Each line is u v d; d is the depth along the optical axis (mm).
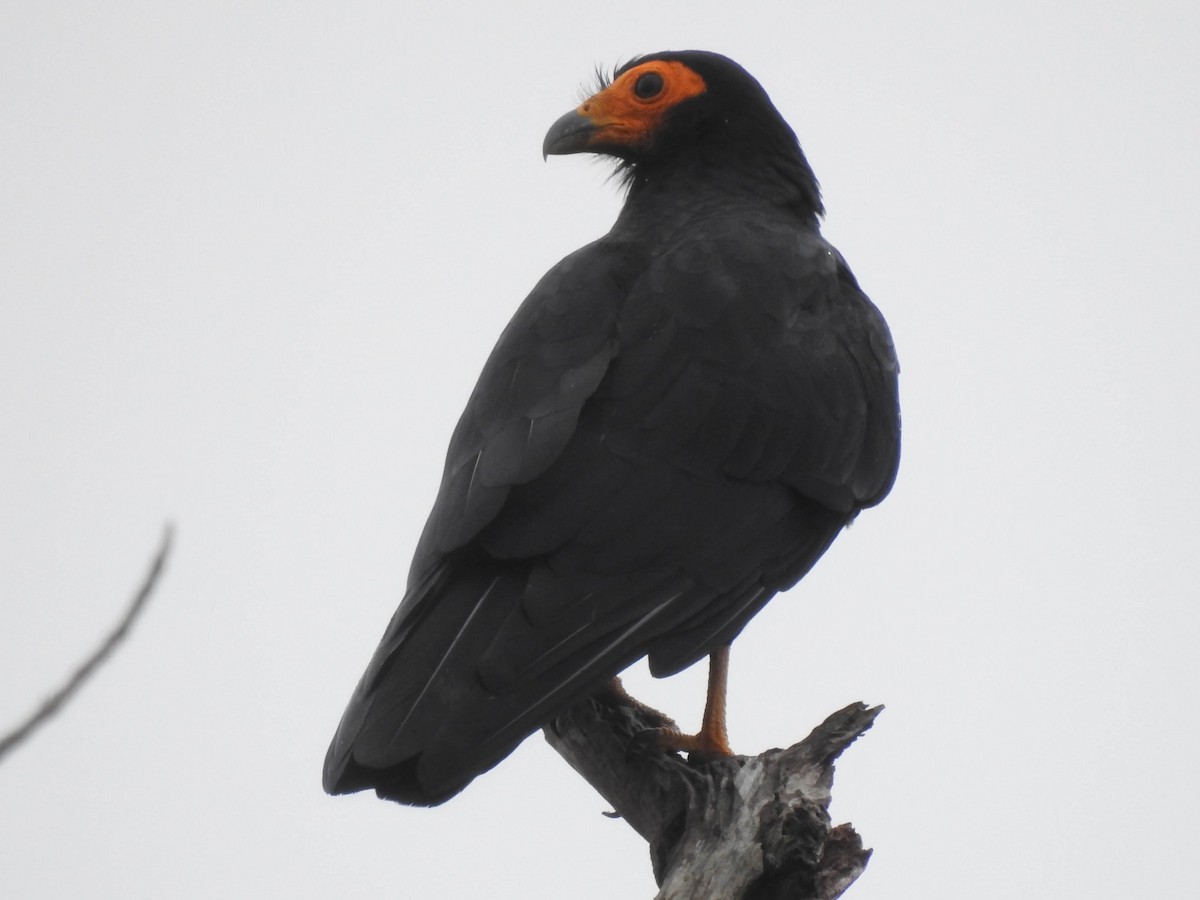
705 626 10273
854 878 9523
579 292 11438
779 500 10984
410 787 8969
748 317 11297
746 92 13320
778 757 9875
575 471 10367
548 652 9539
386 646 9625
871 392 11867
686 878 9320
